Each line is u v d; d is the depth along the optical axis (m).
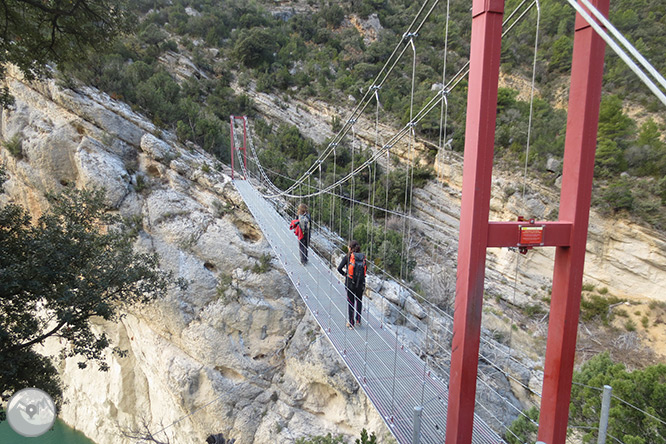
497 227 2.28
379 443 8.20
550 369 2.58
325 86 23.84
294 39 28.77
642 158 13.26
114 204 10.69
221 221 11.36
